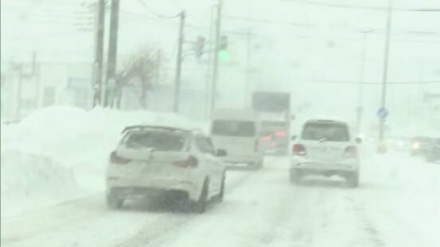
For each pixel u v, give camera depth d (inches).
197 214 727.1
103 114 1311.5
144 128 745.6
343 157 1071.6
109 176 722.2
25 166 743.1
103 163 1114.1
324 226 659.4
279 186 1066.7
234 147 1437.0
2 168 723.4
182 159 716.0
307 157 1082.1
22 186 721.0
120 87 2069.4
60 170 814.5
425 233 621.9
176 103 2038.6
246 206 807.1
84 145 1155.9
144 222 653.9
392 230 637.9
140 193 716.7
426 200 891.4
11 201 688.4
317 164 1074.7
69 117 1253.7
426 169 1471.5
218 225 649.6
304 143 1087.6
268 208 792.9
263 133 2091.5
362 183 1149.7
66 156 1100.5
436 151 1833.2
